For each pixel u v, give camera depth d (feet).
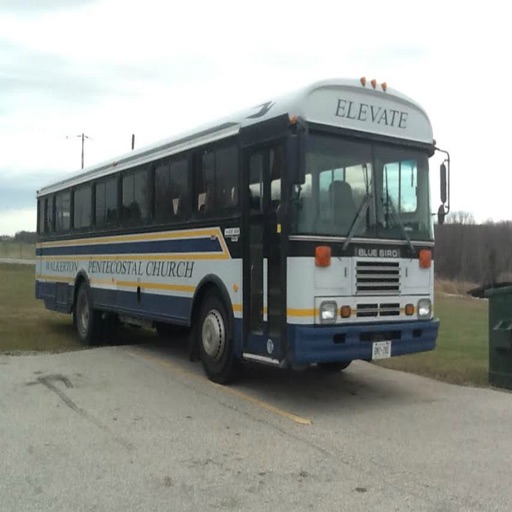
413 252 24.07
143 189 32.45
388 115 24.00
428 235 24.76
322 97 22.43
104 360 31.50
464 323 52.65
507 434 19.70
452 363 31.63
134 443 18.62
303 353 21.25
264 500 14.57
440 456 17.60
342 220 22.48
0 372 28.40
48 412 21.91
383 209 23.50
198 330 27.61
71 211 42.29
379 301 22.98
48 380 26.81
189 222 27.96
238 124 24.82
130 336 42.14
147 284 31.73
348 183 22.84
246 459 17.29
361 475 16.15
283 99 22.88
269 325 22.82
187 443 18.63
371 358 22.47
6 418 21.17
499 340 26.14
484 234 167.63
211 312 26.53
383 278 23.16
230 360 25.45
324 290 21.81
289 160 20.99
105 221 36.86
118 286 35.01
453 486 15.46
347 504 14.37
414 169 24.67
